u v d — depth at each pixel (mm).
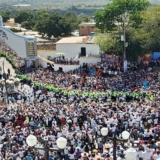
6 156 29250
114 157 22172
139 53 77188
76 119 39969
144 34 78125
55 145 30344
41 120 40438
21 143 32719
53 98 50562
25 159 27703
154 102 44719
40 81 61844
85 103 46875
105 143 32969
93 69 71312
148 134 34500
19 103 47906
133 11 76000
